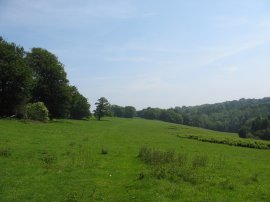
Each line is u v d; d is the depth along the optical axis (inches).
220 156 1576.0
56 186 757.9
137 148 1576.0
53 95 3533.5
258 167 1259.2
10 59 2765.7
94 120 5457.7
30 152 1155.9
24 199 655.1
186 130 4485.7
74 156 1144.8
